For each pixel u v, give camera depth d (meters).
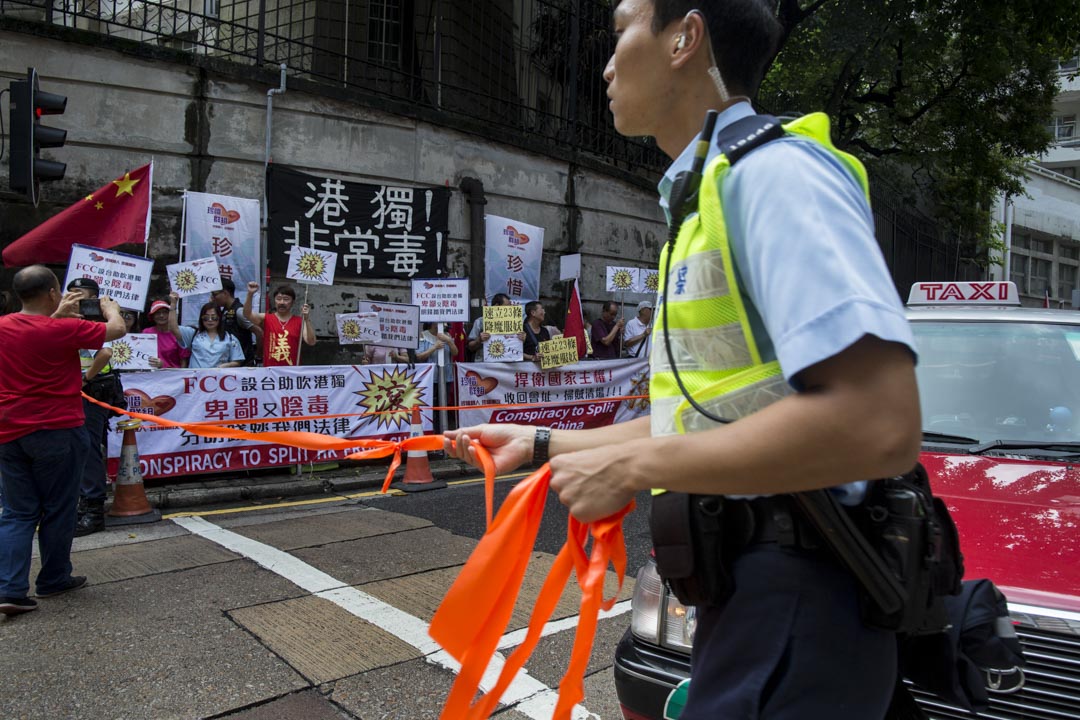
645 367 10.70
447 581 4.74
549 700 3.28
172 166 8.80
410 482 7.89
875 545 1.18
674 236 1.26
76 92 8.32
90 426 5.81
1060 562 2.13
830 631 1.14
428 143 10.45
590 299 12.59
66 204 8.31
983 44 14.16
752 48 1.29
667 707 2.17
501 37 13.16
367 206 9.87
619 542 1.37
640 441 1.15
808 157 1.11
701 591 1.22
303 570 4.92
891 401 0.98
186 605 4.28
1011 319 3.63
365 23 11.75
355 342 8.41
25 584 4.12
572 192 12.21
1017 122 16.06
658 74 1.32
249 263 9.12
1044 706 1.96
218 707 3.16
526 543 1.37
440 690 3.34
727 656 1.18
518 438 1.55
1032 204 28.80
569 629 4.04
